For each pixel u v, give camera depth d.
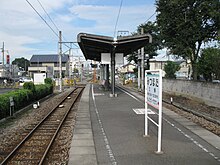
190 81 22.61
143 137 9.12
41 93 24.70
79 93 31.97
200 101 20.28
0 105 13.26
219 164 6.47
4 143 9.45
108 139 8.93
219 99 17.09
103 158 7.01
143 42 21.67
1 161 7.52
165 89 30.77
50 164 7.11
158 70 7.41
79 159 6.98
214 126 11.31
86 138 9.12
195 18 19.61
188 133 9.68
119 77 92.19
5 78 62.59
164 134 9.51
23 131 11.43
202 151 7.50
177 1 19.14
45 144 9.29
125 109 15.82
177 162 6.60
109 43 19.91
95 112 14.83
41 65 102.81
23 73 105.44
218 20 19.28
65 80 59.00
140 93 27.42
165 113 14.36
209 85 18.69
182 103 19.59
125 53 30.19
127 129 10.38
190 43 21.25
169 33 21.56
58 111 17.39
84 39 19.75
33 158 7.71
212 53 25.86
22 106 18.39
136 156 7.10
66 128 11.81
